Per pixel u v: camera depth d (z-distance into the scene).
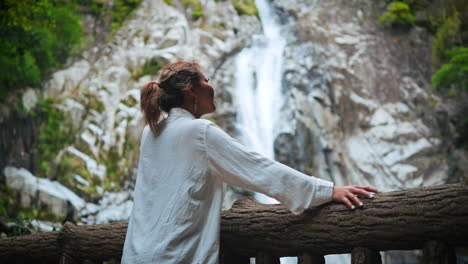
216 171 2.11
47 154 16.73
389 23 21.52
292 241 2.14
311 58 19.95
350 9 21.91
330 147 18.48
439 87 20.25
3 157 16.02
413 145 18.86
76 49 19.02
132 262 2.04
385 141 18.98
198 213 2.07
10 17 13.37
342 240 1.99
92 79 18.55
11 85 16.91
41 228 14.53
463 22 21.12
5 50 15.65
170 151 2.16
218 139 2.10
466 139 19.02
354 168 18.53
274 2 22.38
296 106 18.70
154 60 19.02
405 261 16.56
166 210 2.07
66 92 18.02
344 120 19.31
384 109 19.61
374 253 1.96
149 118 2.25
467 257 15.25
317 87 19.39
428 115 19.62
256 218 2.26
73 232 2.97
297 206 2.03
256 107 19.33
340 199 2.01
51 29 18.00
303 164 18.06
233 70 19.56
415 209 1.81
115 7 20.47
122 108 17.91
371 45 20.84
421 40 21.16
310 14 21.36
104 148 17.14
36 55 17.42
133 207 2.21
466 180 1.76
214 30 20.23
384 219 1.88
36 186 15.52
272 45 20.78
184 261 1.99
